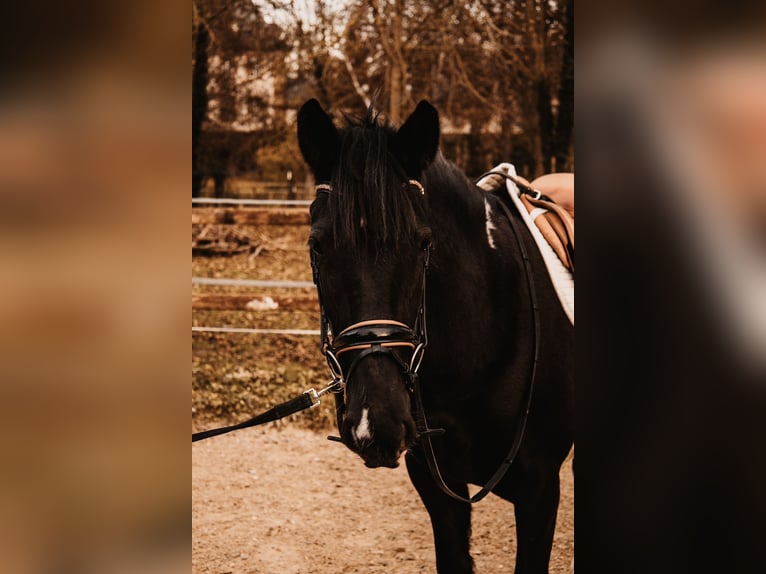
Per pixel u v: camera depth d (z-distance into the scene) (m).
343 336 1.78
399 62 9.92
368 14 10.14
